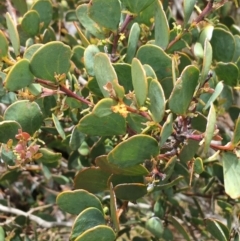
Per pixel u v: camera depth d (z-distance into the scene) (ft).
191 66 0.84
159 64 1.07
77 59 1.30
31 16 1.25
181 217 1.61
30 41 1.25
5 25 1.66
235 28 1.50
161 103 0.85
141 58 1.06
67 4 1.84
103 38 1.21
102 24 1.06
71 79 1.12
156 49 1.04
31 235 1.58
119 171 1.00
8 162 1.06
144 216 1.66
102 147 1.26
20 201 1.96
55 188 2.00
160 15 1.04
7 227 1.44
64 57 0.92
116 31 1.08
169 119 0.85
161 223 1.25
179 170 1.17
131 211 1.96
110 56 1.11
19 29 1.34
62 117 1.24
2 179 1.39
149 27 1.26
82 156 1.42
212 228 1.11
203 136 0.89
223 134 1.39
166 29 1.04
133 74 0.85
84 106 1.18
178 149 0.98
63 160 1.84
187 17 1.11
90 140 1.37
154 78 0.93
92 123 0.93
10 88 0.90
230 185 0.91
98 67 0.87
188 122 0.93
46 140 1.36
